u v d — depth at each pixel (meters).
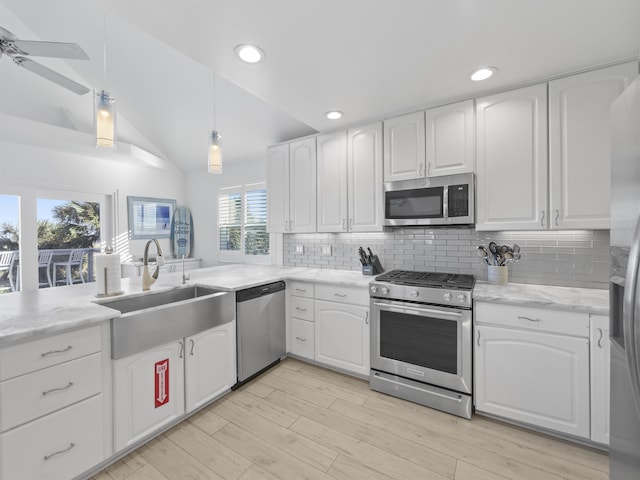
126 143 3.82
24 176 3.46
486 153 2.20
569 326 1.71
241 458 1.67
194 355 2.02
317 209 3.05
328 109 2.50
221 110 3.46
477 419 2.01
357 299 2.49
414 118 2.49
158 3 1.33
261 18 1.44
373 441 1.80
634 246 0.94
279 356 2.82
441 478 1.53
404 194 2.53
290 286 2.91
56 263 3.77
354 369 2.51
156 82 3.31
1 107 3.22
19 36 2.96
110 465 1.61
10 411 1.25
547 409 1.78
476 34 1.57
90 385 1.50
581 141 1.89
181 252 4.97
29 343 1.30
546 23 1.48
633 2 1.33
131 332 1.64
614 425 1.12
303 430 1.90
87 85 3.67
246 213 4.39
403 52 1.72
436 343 2.12
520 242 2.35
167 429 1.90
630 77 1.76
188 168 5.05
